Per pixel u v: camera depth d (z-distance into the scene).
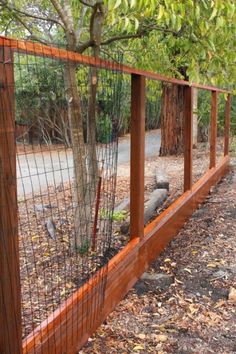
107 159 2.93
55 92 2.97
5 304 1.64
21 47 1.65
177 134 8.83
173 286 3.12
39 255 3.20
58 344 2.05
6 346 1.65
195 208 5.17
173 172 7.24
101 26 3.31
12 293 1.65
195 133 9.95
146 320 2.64
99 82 3.02
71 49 3.28
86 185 3.20
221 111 11.38
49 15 4.60
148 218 4.38
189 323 2.62
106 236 3.23
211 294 3.02
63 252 3.11
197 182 5.54
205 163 7.95
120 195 5.50
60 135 3.18
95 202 3.23
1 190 1.58
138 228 3.17
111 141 2.90
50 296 2.55
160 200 5.01
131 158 3.10
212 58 3.48
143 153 3.12
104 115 2.94
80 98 3.38
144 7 2.51
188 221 4.71
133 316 2.68
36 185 5.45
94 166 3.25
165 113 8.71
